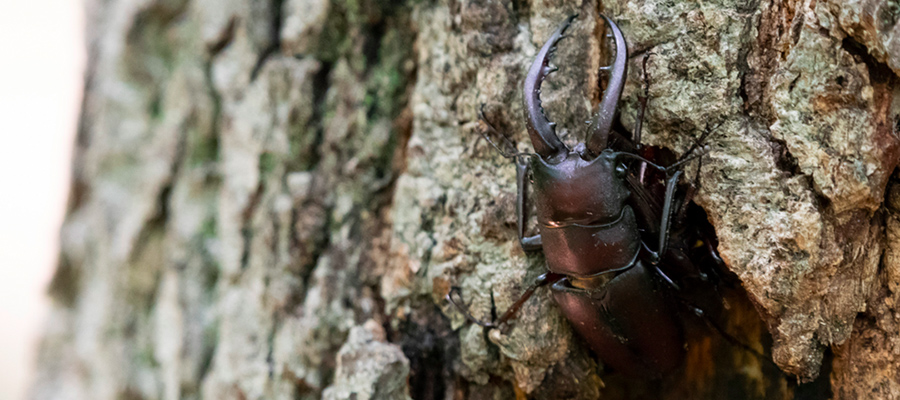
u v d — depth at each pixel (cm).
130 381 42
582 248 37
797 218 36
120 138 42
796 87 36
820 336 37
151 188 41
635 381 40
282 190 40
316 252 40
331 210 40
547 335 39
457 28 39
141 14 42
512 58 39
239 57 41
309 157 40
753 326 39
